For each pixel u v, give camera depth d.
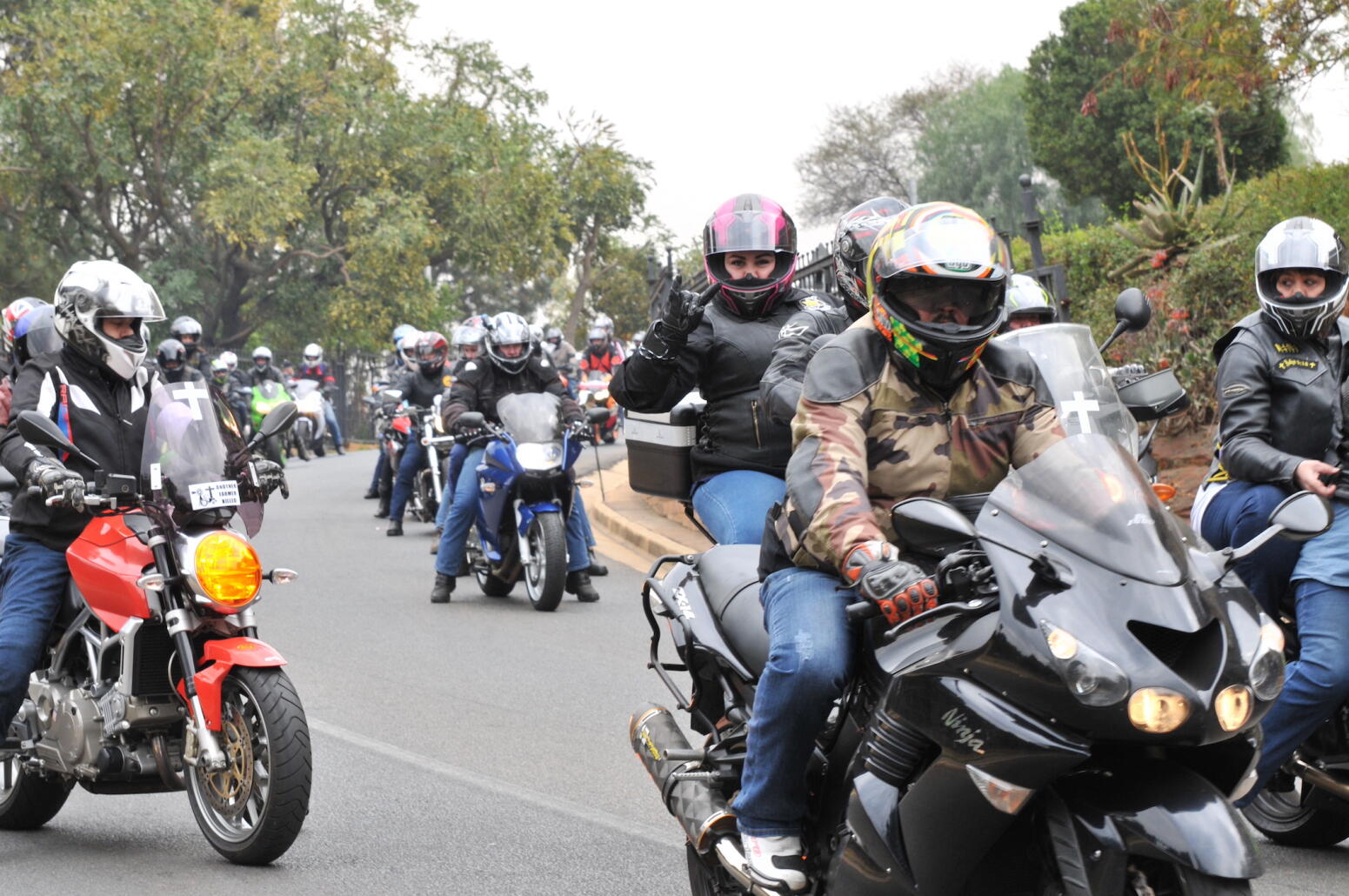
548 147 136.25
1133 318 12.95
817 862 10.02
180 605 14.15
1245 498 13.80
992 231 9.23
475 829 14.87
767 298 14.84
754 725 9.80
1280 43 29.36
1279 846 14.14
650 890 13.00
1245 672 7.96
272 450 68.50
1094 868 7.93
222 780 14.22
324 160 117.56
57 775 15.00
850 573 8.90
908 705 8.69
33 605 14.59
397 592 30.61
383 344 121.50
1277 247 13.78
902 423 9.46
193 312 117.69
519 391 30.05
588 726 19.06
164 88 105.94
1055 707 7.98
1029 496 8.59
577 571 28.92
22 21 112.75
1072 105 73.56
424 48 131.75
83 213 116.12
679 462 14.95
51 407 14.54
